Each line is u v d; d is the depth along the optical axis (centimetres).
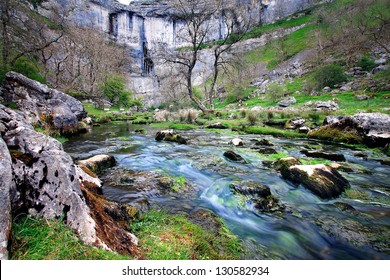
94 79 4188
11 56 2717
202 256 306
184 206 469
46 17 4997
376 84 2705
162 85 5097
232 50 2897
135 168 688
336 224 425
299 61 5150
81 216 261
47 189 272
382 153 955
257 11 7781
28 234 231
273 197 518
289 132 1405
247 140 1224
